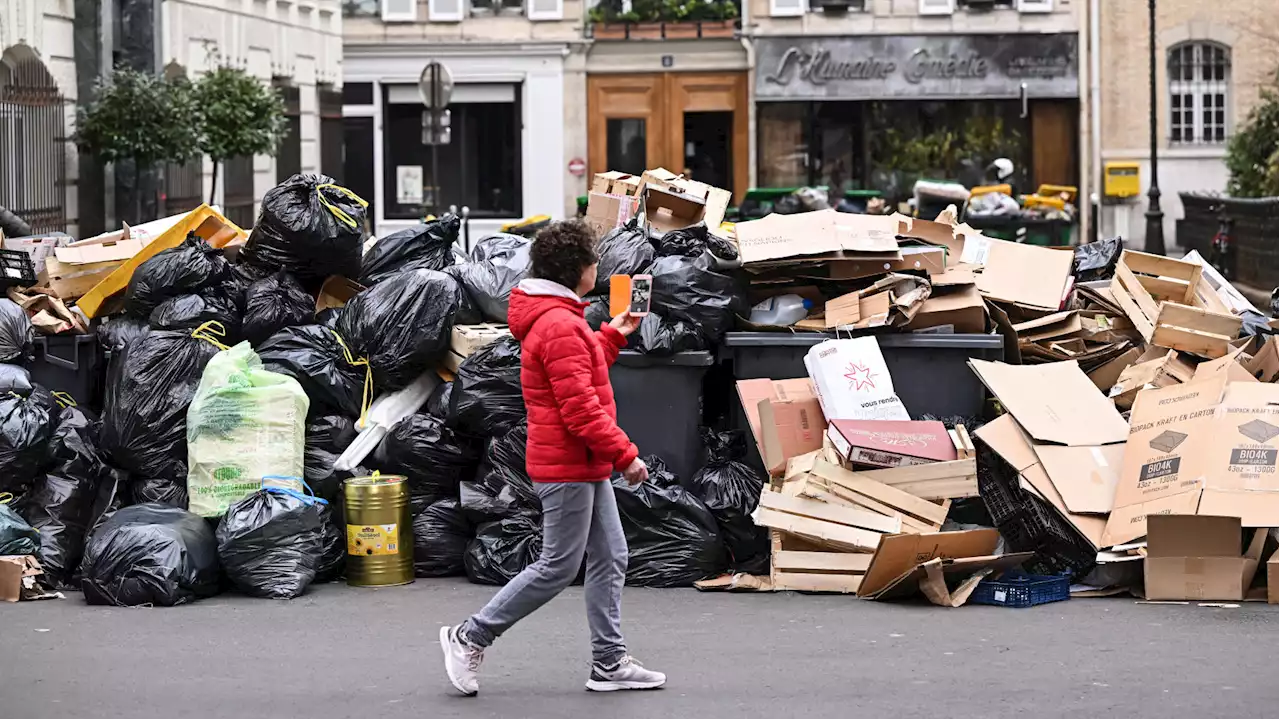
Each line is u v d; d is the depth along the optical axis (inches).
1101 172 1674.5
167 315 407.5
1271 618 328.8
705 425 408.8
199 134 979.9
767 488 371.6
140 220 989.8
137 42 1050.1
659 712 263.6
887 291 397.1
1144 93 1673.2
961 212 1048.8
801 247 402.9
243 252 442.9
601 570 273.4
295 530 362.9
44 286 445.4
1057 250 449.1
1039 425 370.0
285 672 293.0
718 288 396.8
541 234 268.5
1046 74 1656.0
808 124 1667.1
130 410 386.6
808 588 361.1
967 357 399.9
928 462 358.0
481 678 288.4
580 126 1679.4
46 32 932.0
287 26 1339.8
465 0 1667.1
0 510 371.6
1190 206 1362.0
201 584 358.0
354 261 439.8
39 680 287.4
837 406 374.6
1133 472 358.3
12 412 379.9
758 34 1653.5
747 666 295.3
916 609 344.2
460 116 1686.8
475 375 387.5
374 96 1678.2
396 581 376.5
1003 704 267.1
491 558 374.3
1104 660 296.5
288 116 1359.5
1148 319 422.3
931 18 1651.1
